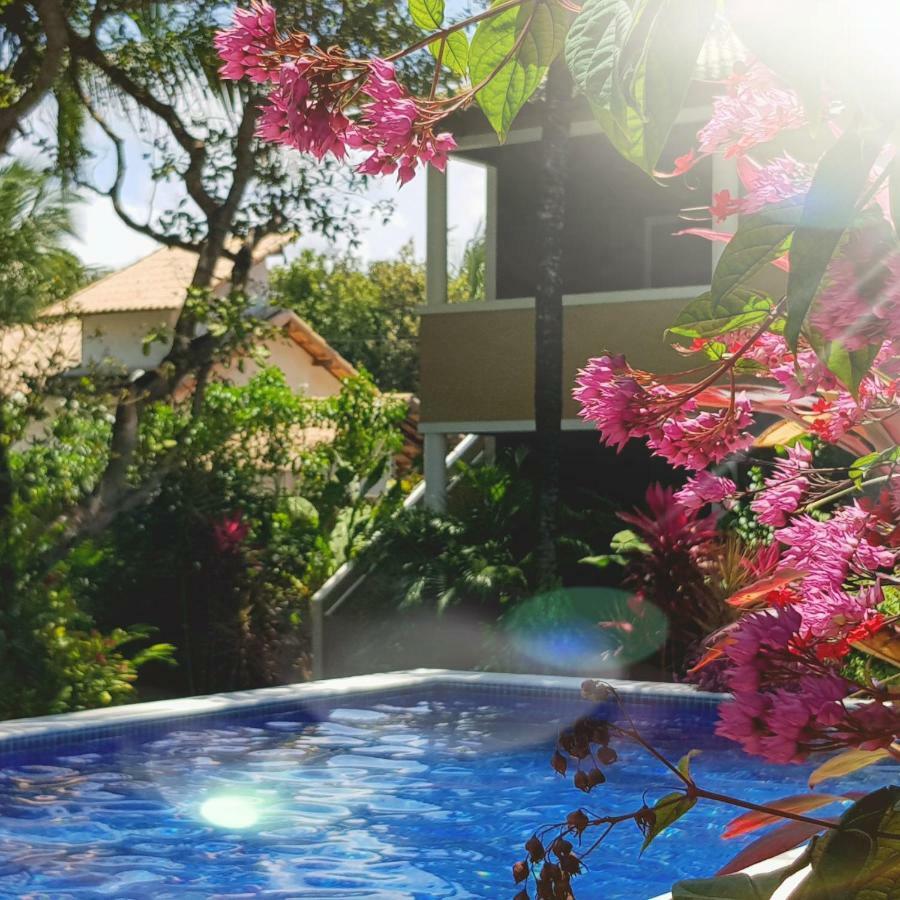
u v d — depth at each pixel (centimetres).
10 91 1565
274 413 1931
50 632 1134
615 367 153
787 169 141
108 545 1455
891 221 116
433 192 1720
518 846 670
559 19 148
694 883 154
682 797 152
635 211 1805
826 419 180
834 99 113
